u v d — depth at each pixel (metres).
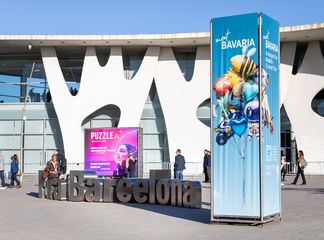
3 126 40.91
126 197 17.39
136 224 11.90
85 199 17.97
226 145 11.45
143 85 39.28
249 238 9.61
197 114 39.69
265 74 11.40
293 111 38.84
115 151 25.16
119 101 39.31
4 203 17.39
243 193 11.26
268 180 11.43
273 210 11.66
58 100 39.31
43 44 38.44
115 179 17.72
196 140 38.94
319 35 36.72
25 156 40.69
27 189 24.98
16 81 41.47
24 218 13.16
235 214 11.34
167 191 16.50
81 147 39.16
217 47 11.68
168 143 39.06
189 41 37.78
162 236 10.08
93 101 39.34
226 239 9.55
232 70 11.47
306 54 38.88
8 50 40.09
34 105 40.91
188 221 12.34
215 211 11.56
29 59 41.62
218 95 11.59
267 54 11.55
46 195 19.31
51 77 39.41
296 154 38.81
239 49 11.41
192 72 40.47
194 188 15.44
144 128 40.41
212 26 11.75
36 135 40.75
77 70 41.31
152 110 40.47
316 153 38.19
